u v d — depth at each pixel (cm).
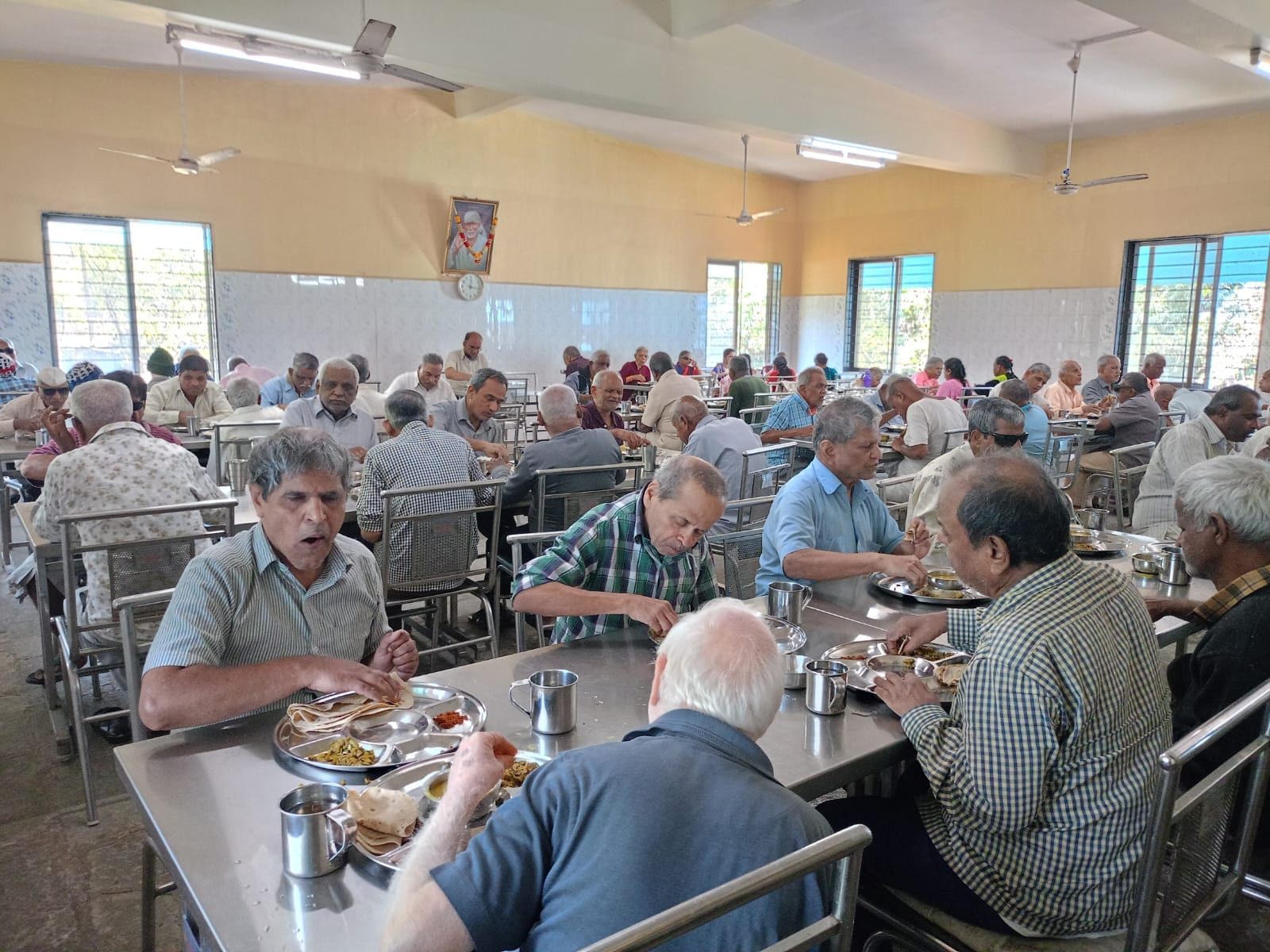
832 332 1139
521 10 535
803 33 641
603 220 1001
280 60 469
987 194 951
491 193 914
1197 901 122
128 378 392
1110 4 434
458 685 149
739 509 354
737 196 1112
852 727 136
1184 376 828
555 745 127
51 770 237
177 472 241
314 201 812
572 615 165
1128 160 832
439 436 282
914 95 758
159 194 735
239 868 97
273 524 144
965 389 782
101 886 190
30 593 289
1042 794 115
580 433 325
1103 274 863
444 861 85
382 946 78
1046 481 125
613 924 78
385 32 379
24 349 691
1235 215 768
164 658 131
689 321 1095
